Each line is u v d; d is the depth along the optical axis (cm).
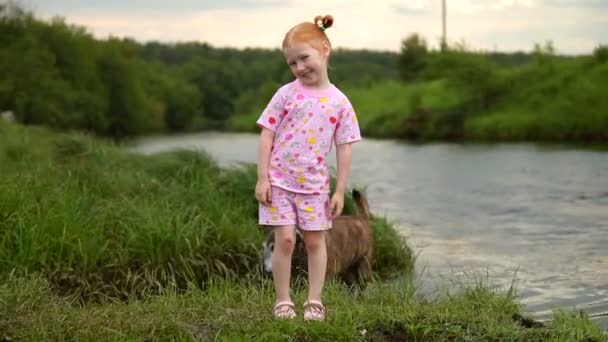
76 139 1405
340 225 782
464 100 3828
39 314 536
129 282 789
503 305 646
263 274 821
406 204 1538
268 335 491
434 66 4031
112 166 1227
